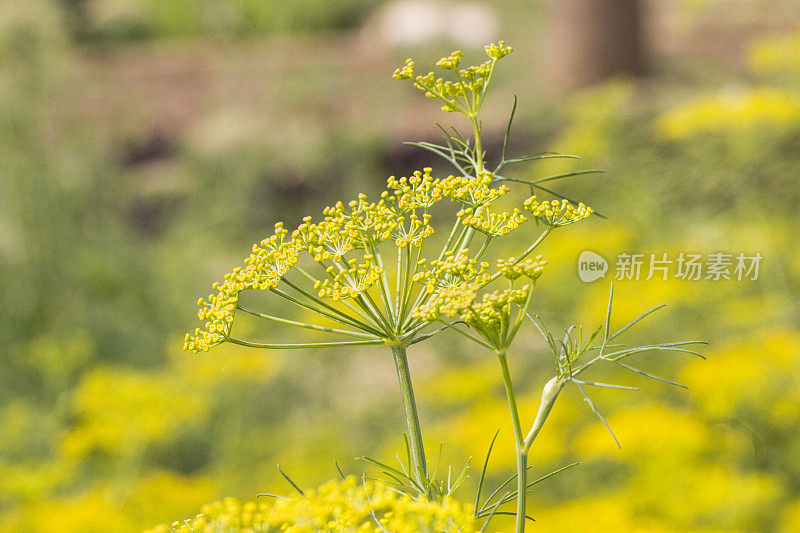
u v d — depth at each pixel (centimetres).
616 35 2161
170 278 1253
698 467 518
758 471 549
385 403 880
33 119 1267
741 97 995
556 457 627
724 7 2762
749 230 841
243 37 2886
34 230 1161
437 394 751
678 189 979
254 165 1734
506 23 2711
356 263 207
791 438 569
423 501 193
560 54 2214
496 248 1052
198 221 1548
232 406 830
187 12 2908
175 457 839
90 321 1112
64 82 1380
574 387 718
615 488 601
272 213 1767
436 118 1952
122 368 1056
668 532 467
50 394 927
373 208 208
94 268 1176
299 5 2889
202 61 2584
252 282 204
